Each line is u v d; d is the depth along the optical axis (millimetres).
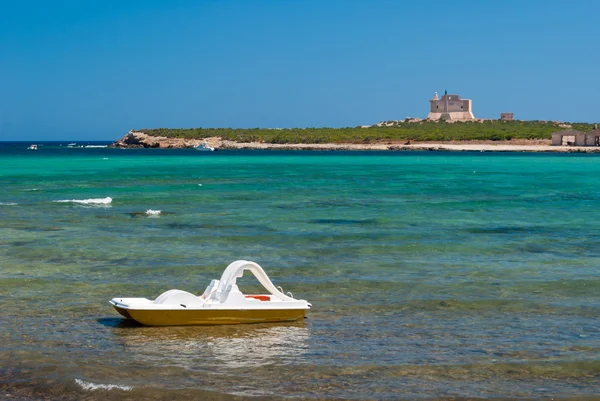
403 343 12586
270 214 34906
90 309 14859
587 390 10391
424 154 179125
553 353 12062
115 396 9961
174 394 10016
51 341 12477
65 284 17438
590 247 24359
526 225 30812
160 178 69188
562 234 27797
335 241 25422
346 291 16938
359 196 47594
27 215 33500
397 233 27750
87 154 163125
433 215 34938
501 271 19703
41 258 21328
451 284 17844
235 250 23234
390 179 70625
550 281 18266
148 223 30672
